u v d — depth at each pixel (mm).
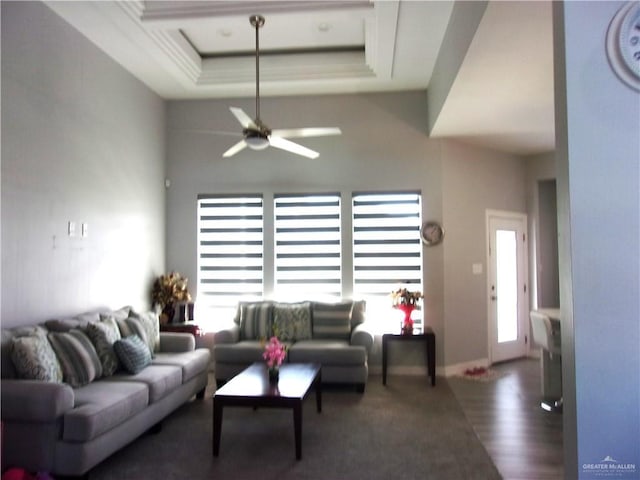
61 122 3955
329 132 4168
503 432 3748
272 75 5316
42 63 3732
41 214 3713
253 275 5902
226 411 4281
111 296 4699
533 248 6594
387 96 5770
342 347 4891
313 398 4656
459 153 5859
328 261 5812
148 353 4008
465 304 5789
